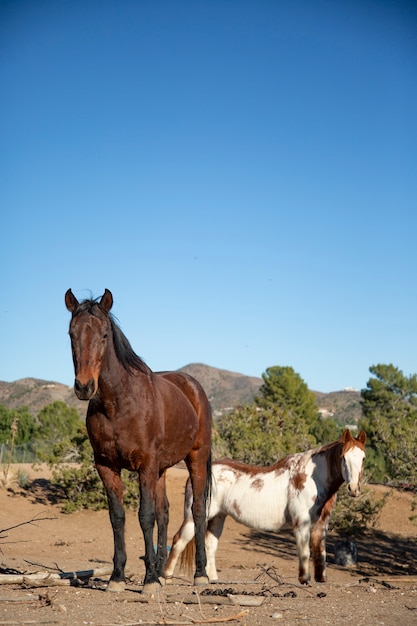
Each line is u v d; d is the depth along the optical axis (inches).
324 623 226.5
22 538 706.8
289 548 755.4
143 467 279.6
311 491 389.4
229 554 709.3
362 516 836.0
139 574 385.1
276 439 868.6
